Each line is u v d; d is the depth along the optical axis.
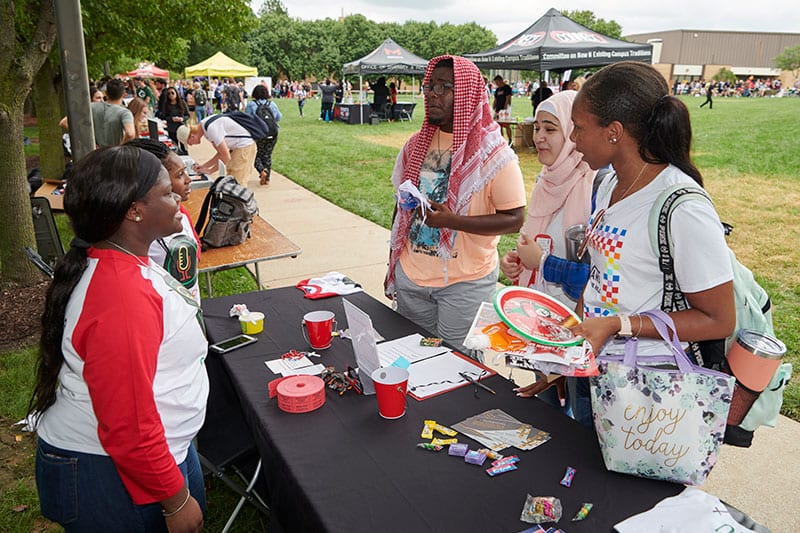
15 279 4.57
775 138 15.15
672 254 1.38
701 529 1.20
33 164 11.02
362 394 1.83
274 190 9.27
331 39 72.88
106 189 1.26
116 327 1.23
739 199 8.18
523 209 2.46
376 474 1.44
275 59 72.00
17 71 4.22
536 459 1.49
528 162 11.22
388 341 2.20
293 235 6.63
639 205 1.44
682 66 83.44
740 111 26.70
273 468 1.58
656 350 1.49
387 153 13.45
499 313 1.51
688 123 1.39
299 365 2.02
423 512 1.30
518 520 1.27
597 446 1.54
